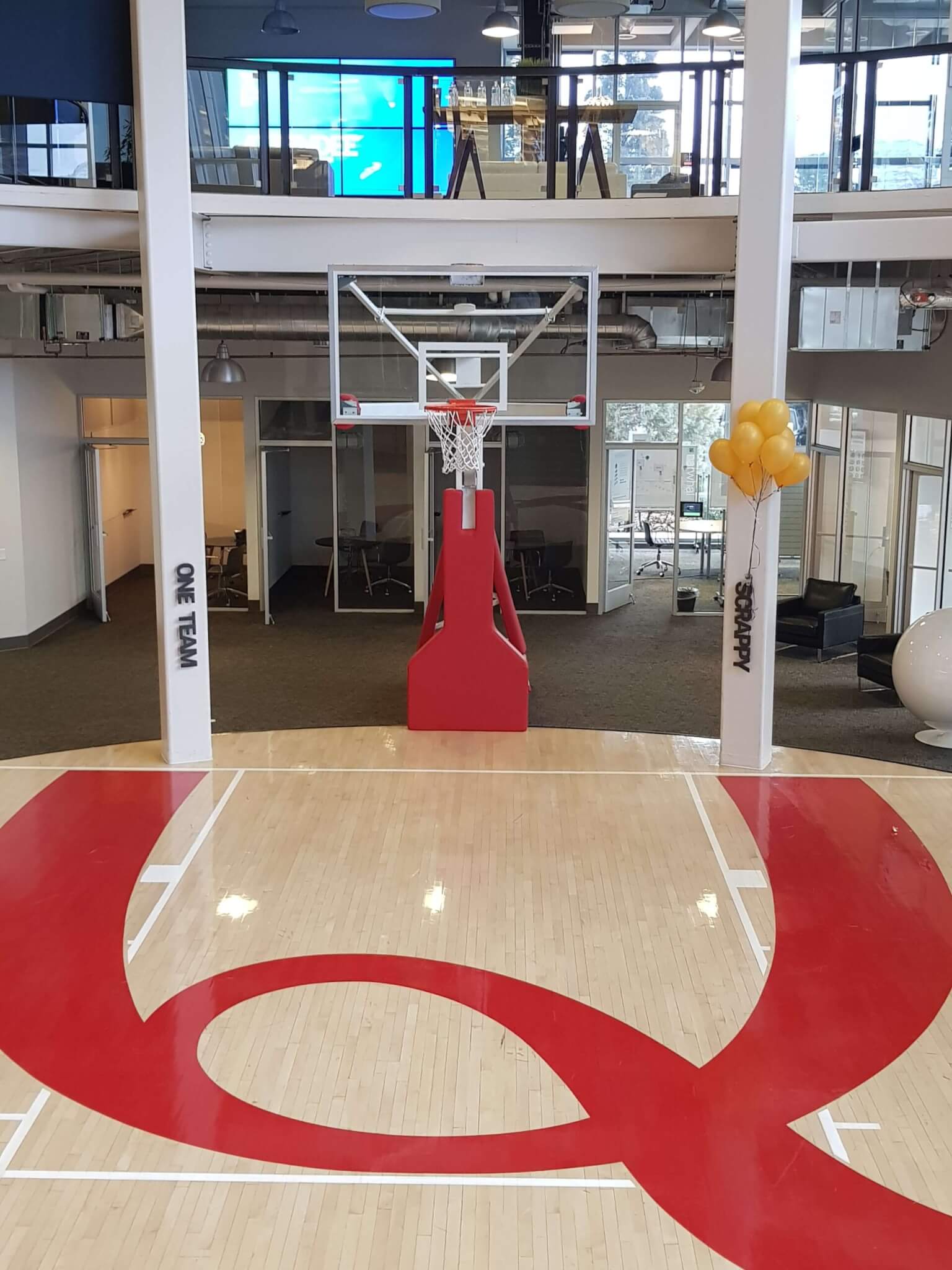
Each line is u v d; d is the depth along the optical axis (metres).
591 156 10.51
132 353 15.20
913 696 10.30
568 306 10.28
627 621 15.52
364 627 15.12
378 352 10.47
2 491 13.46
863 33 11.14
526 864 7.97
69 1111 5.33
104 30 9.42
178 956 6.71
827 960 6.70
